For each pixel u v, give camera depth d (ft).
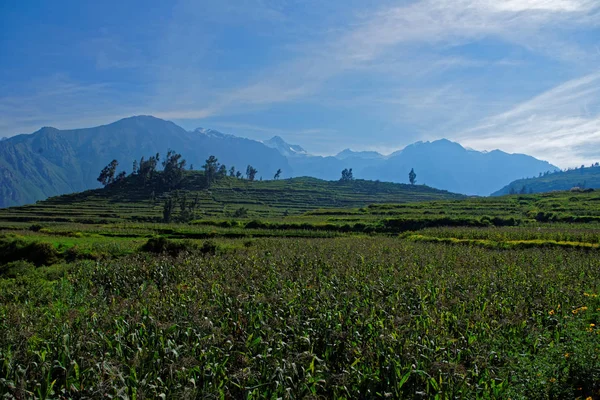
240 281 82.28
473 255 116.78
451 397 39.06
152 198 559.38
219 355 45.85
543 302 63.82
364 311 56.75
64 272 105.60
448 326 55.57
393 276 82.94
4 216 394.73
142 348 45.88
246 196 635.25
